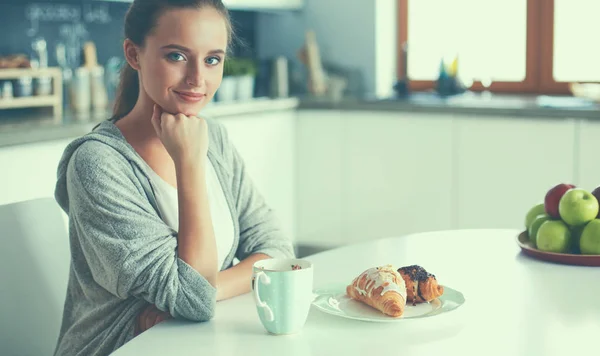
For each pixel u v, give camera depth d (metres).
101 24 3.97
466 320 1.24
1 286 1.51
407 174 4.09
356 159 4.21
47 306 1.58
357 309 1.28
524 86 4.41
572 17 4.23
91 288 1.46
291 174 4.34
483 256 1.65
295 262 1.24
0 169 2.75
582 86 3.90
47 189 2.95
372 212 4.22
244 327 1.24
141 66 1.45
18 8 3.61
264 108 4.02
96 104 3.62
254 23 4.78
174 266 1.33
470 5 4.48
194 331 1.22
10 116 3.34
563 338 1.15
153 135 1.52
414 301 1.31
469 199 3.95
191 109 1.42
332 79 4.48
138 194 1.45
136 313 1.40
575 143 3.66
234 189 1.69
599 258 1.55
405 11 4.62
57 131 2.96
